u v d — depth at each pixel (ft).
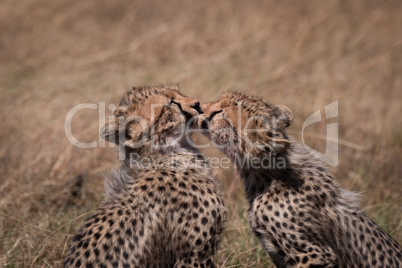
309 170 25.52
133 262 21.80
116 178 24.90
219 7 63.41
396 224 31.24
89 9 64.08
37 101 43.65
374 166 37.60
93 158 36.35
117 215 22.44
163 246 22.97
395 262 24.62
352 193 25.91
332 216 24.76
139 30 60.03
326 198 24.93
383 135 40.47
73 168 35.55
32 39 57.26
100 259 21.33
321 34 59.57
